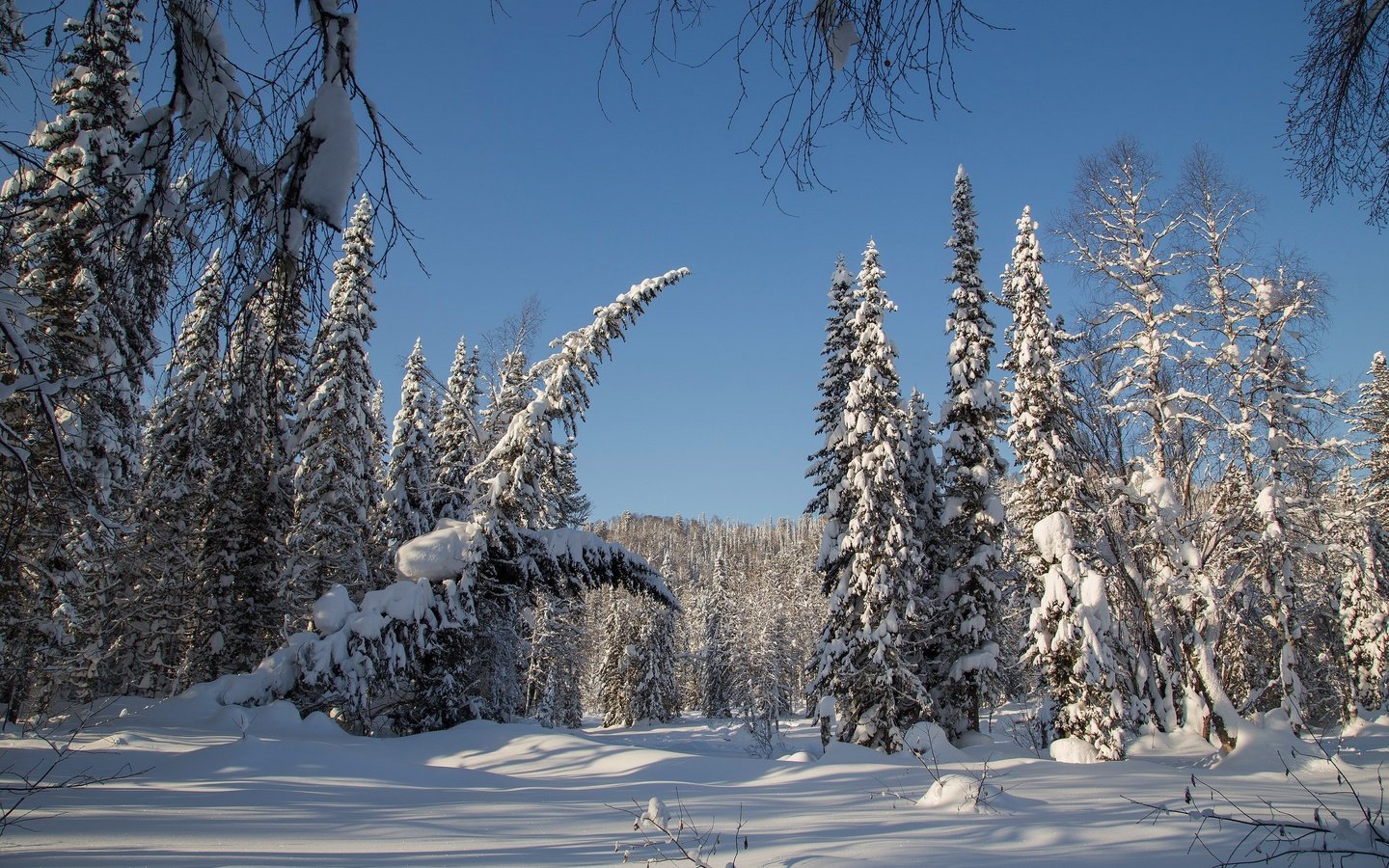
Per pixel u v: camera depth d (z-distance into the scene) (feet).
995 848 20.97
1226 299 61.57
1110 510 63.72
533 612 107.14
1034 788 36.11
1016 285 72.23
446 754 49.65
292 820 24.52
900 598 74.64
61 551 42.98
